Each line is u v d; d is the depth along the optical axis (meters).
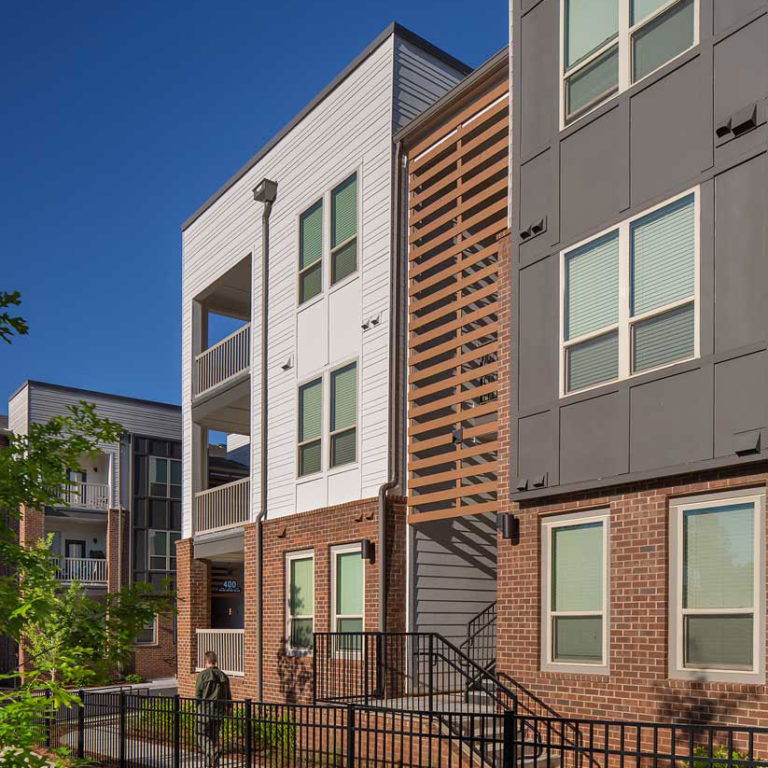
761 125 9.56
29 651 9.86
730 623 9.41
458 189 14.95
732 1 10.09
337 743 13.02
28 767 7.80
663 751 9.73
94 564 39.09
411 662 14.77
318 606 16.66
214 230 22.91
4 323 8.48
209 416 22.77
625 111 11.25
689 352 10.12
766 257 9.32
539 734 11.20
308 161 19.05
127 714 13.83
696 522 9.94
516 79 13.24
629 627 10.37
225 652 20.56
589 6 12.10
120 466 40.12
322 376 17.77
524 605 11.82
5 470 9.27
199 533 22.55
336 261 17.84
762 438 9.07
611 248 11.27
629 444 10.59
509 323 12.94
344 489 16.69
